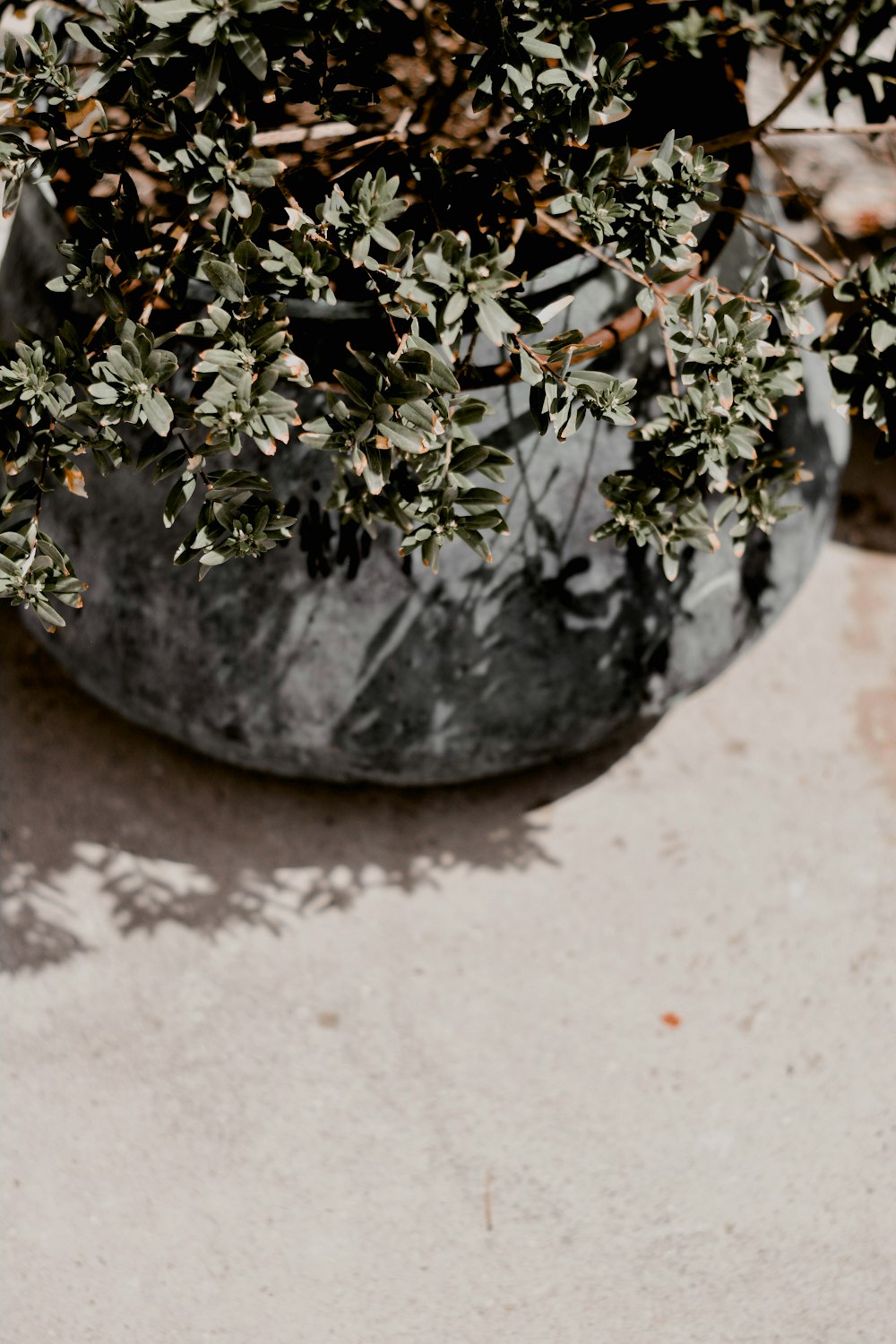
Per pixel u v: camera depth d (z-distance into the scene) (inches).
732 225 79.7
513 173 72.9
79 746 108.3
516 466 79.7
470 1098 92.2
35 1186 87.6
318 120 84.3
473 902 102.0
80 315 81.5
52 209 79.9
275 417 62.4
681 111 83.7
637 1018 96.0
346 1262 85.0
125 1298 83.3
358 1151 89.8
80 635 91.8
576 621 85.2
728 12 79.3
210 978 97.5
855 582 121.2
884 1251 85.4
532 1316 82.9
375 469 64.2
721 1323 82.6
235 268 61.5
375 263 62.0
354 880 103.0
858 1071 93.5
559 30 62.8
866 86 78.7
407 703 86.4
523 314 63.8
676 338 66.6
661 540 72.9
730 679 114.9
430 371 61.6
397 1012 96.2
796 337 80.7
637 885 103.0
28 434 67.2
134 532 85.9
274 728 89.1
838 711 113.0
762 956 99.2
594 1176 88.8
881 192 128.0
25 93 68.6
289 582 82.8
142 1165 88.9
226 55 58.1
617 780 108.8
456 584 82.5
